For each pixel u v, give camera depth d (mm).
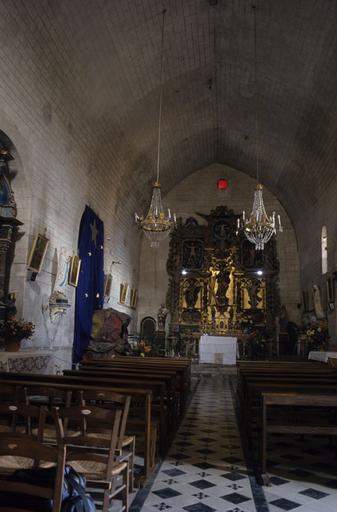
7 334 9984
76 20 11305
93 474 4207
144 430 6328
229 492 5422
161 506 4934
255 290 24391
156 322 24875
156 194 15836
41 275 12078
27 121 11164
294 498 5250
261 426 6145
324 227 18844
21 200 11266
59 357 13203
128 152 18734
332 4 11641
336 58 13031
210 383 17250
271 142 20594
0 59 9750
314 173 18891
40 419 4152
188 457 6941
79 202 15109
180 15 13930
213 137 23406
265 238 16031
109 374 7910
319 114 15773
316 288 19438
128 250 22641
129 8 12461
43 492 2689
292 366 12023
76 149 14297
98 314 15703
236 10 13906
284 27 13586
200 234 25453
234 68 17031
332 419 7312
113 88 14812
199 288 24766
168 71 16328
